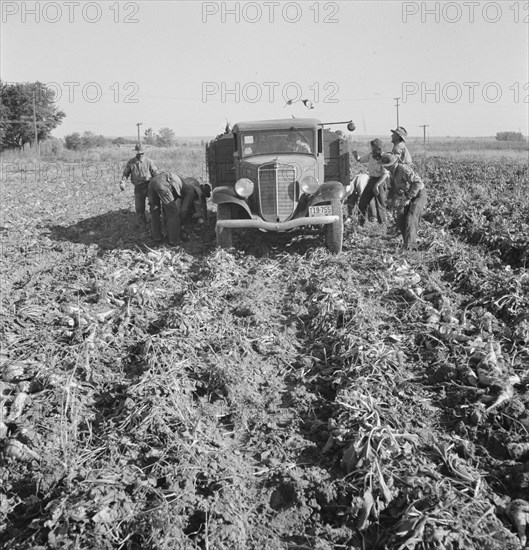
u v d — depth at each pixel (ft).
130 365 20.21
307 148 34.96
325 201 32.50
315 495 14.25
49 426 16.48
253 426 17.12
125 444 15.57
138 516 13.29
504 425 16.31
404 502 13.64
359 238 36.60
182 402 17.43
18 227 44.09
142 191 40.88
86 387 18.49
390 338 21.53
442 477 14.25
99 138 202.59
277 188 32.04
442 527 12.53
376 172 39.22
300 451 15.92
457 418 16.87
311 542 13.01
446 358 19.86
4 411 17.01
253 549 12.87
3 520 13.73
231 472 14.84
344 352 20.33
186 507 13.51
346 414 16.52
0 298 26.05
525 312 22.59
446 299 24.49
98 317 23.12
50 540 12.67
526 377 18.34
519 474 14.28
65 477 14.55
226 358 20.12
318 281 27.76
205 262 31.86
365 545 12.96
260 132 34.99
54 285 28.55
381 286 26.76
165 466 14.70
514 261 32.40
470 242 37.37
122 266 31.50
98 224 45.91
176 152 157.99
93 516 13.12
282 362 20.75
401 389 18.21
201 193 39.17
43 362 19.45
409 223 32.68
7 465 15.23
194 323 22.75
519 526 12.89
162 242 38.04
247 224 31.94
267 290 27.66
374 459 14.48
